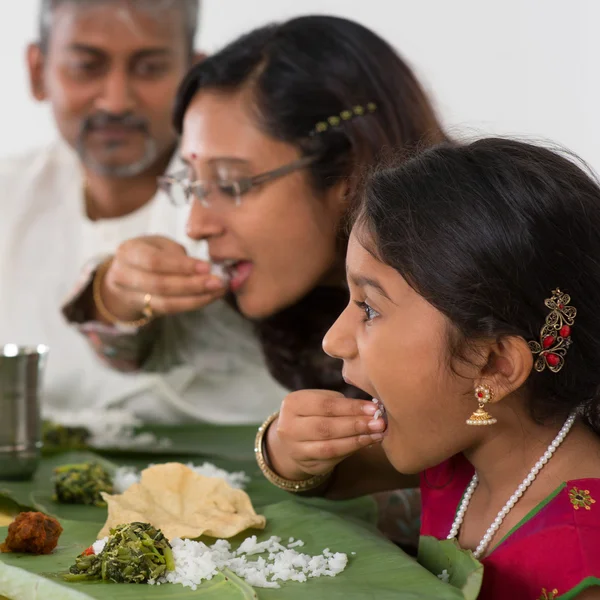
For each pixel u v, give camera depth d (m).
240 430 2.01
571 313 0.96
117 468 1.53
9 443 1.47
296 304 1.79
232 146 1.63
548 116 2.99
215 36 3.16
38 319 2.85
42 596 0.87
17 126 3.29
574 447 1.04
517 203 0.95
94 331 2.23
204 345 2.58
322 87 1.64
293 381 1.83
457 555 0.97
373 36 1.76
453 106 3.02
